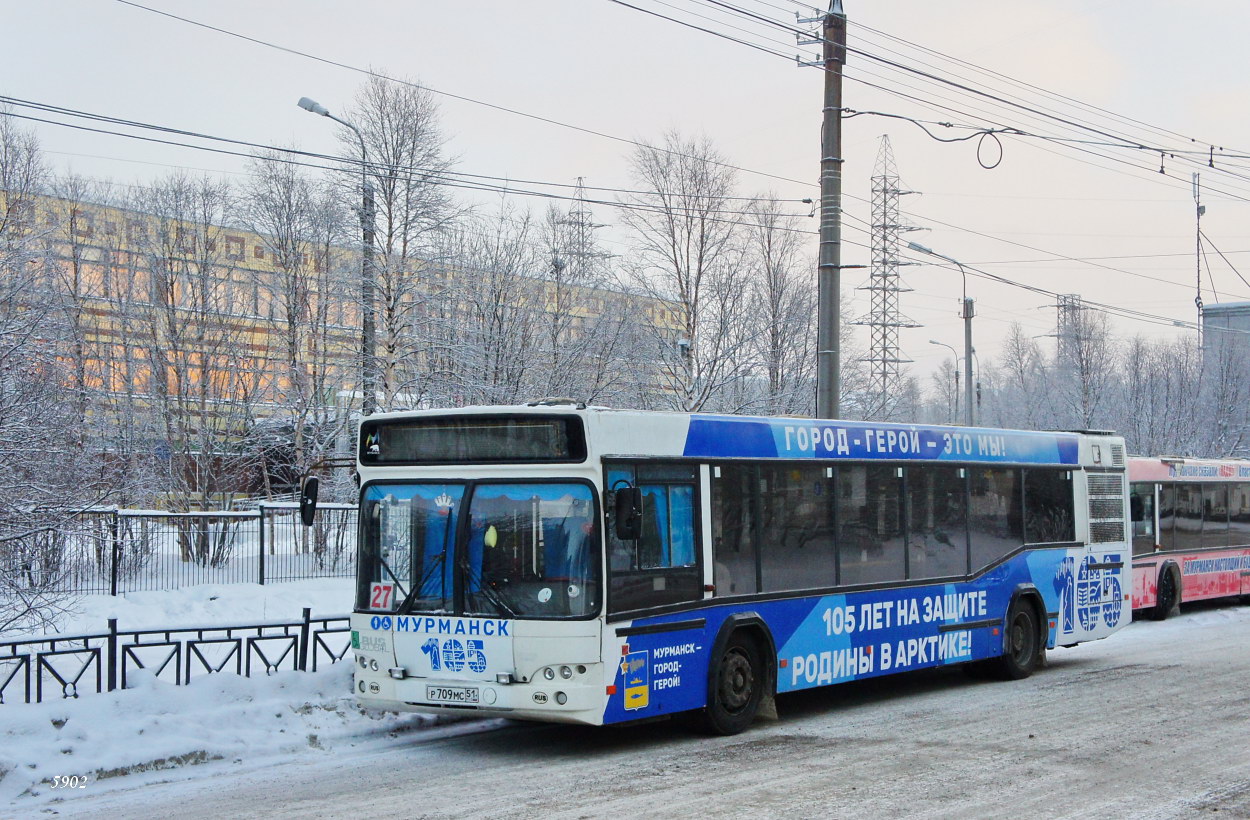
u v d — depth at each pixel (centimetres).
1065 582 1633
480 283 3081
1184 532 2439
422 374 2961
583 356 3170
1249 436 5447
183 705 1088
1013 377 7038
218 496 3138
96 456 2133
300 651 1323
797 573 1220
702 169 3469
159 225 3359
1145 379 5478
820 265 1800
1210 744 1075
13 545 1401
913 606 1364
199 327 3198
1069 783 913
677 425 1103
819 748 1067
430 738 1130
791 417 1254
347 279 2998
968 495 1473
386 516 1087
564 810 830
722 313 3384
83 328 2903
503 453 1038
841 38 1800
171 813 833
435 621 1038
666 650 1061
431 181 3002
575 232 3344
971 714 1259
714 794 878
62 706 1016
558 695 987
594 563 1002
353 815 821
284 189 3259
